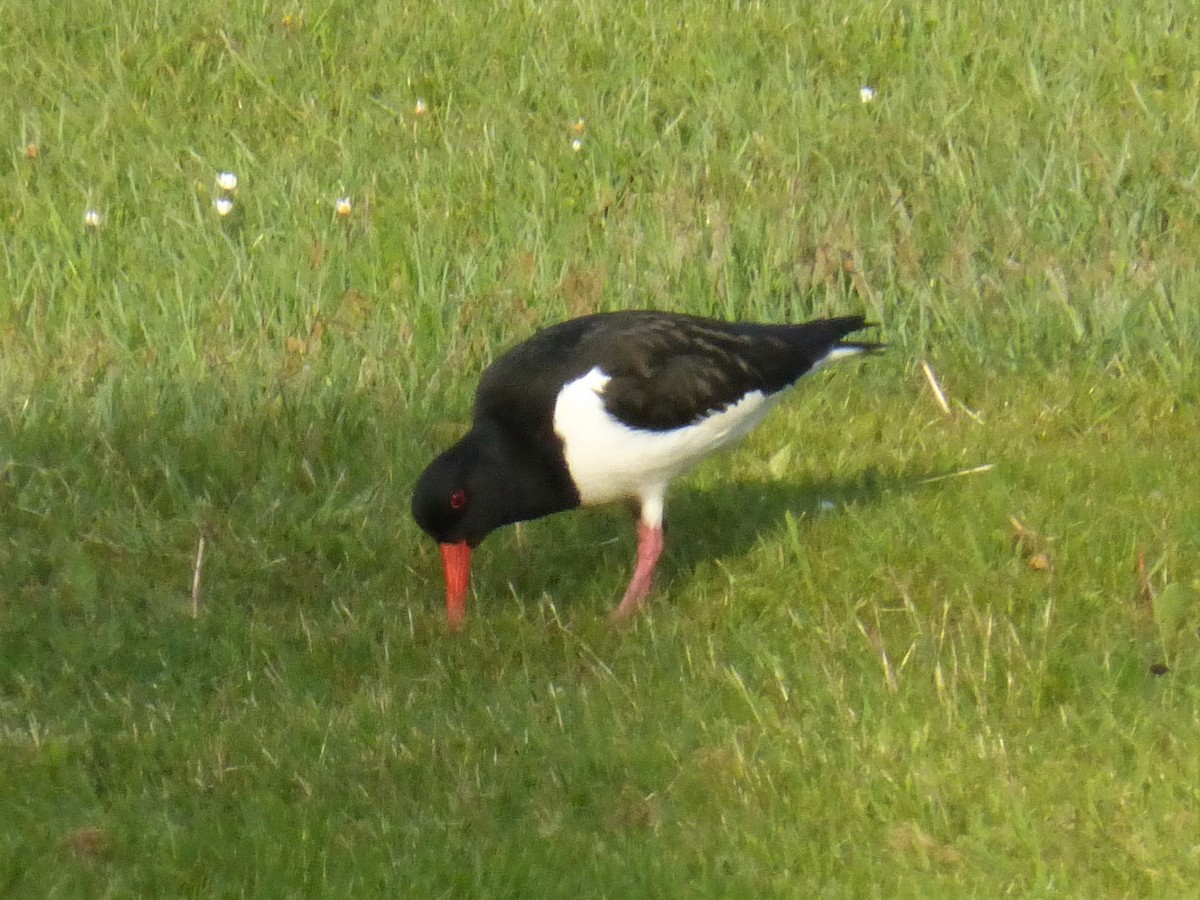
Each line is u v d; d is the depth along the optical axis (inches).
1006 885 309.9
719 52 695.1
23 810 330.6
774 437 490.3
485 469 395.5
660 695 370.9
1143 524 429.4
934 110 648.4
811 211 577.3
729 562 430.9
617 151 617.3
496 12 732.0
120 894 309.9
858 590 411.2
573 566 438.6
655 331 404.8
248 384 494.0
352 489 461.4
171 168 609.9
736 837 322.7
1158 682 361.4
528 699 371.2
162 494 456.4
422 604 415.8
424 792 341.4
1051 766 337.1
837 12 733.9
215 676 385.4
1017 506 443.2
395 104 661.3
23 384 492.1
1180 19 719.1
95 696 377.7
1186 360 514.6
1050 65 692.1
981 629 385.4
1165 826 318.7
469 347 518.6
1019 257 563.5
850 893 306.5
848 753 343.0
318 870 316.2
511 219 576.7
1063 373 520.7
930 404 511.5
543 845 322.7
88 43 708.0
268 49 700.7
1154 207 584.7
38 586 416.2
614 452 396.2
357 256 554.9
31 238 560.4
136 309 529.7
